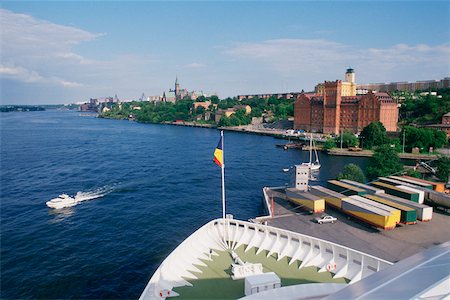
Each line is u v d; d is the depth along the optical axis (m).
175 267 43.28
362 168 155.12
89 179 130.12
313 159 178.00
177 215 91.75
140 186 120.62
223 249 50.44
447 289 16.59
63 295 55.59
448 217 80.38
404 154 179.50
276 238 50.94
